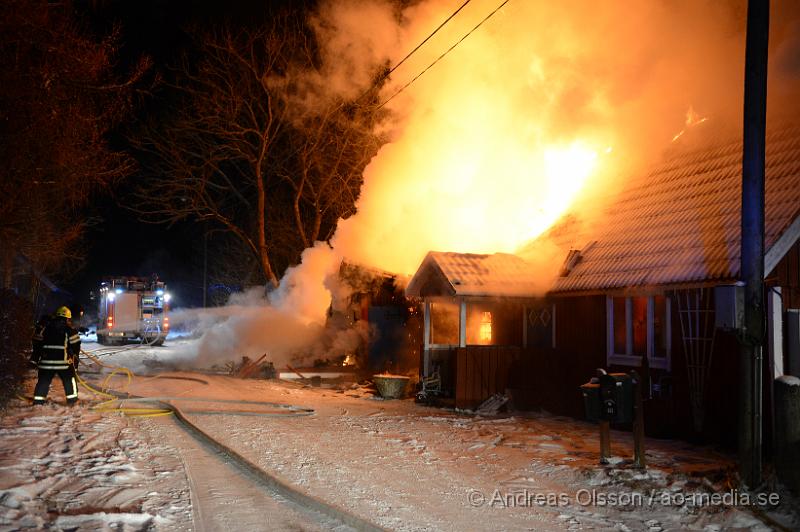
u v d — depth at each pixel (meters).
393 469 8.48
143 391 16.12
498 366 15.55
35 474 7.30
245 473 8.12
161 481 7.42
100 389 15.22
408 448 9.95
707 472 8.48
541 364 15.20
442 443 10.54
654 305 12.83
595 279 13.24
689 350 11.59
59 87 13.31
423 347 17.12
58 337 12.16
